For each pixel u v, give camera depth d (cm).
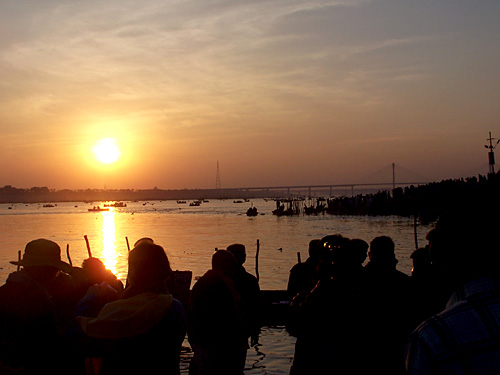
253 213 13475
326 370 583
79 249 5550
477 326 220
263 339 1638
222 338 648
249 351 1520
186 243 6025
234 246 852
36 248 593
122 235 7556
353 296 590
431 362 225
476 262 238
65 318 662
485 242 237
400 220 10406
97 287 591
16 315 543
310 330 596
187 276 1742
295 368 613
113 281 767
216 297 653
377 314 581
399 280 607
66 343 494
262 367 1378
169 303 504
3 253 5262
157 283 511
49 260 591
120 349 476
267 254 4806
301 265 874
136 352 476
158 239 6650
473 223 241
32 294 553
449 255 247
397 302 589
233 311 664
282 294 1975
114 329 476
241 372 684
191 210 19275
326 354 586
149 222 11294
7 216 16138
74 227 9825
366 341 579
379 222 9906
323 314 591
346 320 583
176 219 12494
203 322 648
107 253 5122
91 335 478
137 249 514
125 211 19950
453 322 225
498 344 214
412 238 6322
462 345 218
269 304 1788
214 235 7262
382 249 611
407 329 587
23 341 543
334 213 13475
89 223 11275
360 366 578
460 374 216
